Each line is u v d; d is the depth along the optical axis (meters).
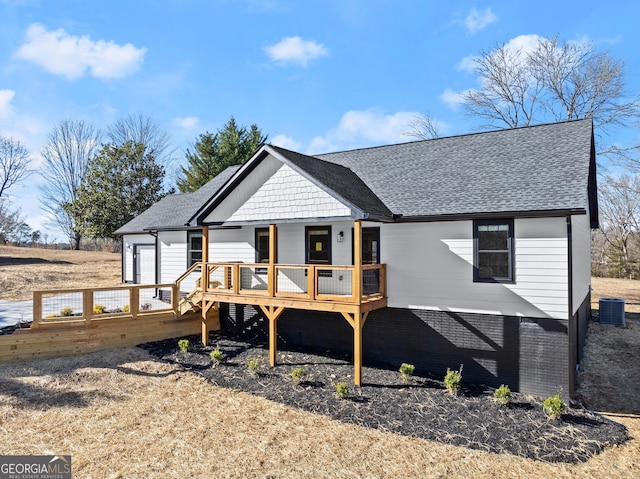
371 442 7.22
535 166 10.63
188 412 8.47
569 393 9.00
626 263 31.66
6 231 47.94
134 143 35.47
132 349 12.54
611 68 26.36
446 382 9.41
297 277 13.23
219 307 15.33
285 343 13.45
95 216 31.38
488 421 7.91
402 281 11.14
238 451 6.95
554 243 9.16
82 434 7.51
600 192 35.38
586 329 15.08
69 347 11.97
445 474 6.27
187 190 40.34
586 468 6.41
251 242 14.65
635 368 11.51
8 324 14.42
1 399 8.80
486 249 10.07
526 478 6.16
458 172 11.79
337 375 10.43
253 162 12.02
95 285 23.78
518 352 9.56
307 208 11.08
